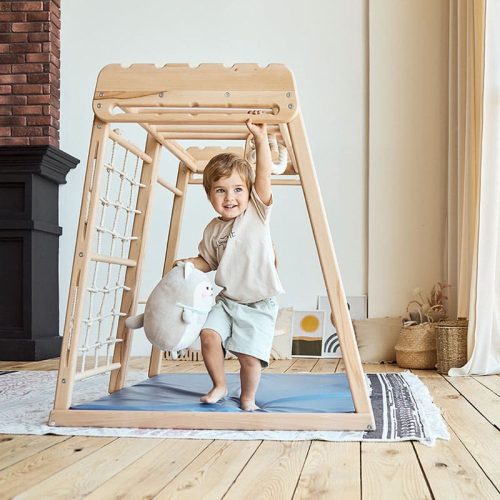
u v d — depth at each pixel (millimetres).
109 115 2250
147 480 1602
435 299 4414
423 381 3416
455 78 4457
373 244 4734
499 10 3607
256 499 1450
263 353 2283
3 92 4898
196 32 5020
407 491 1500
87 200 2332
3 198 4695
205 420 2141
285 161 2898
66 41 5098
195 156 3361
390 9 4773
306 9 4910
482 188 3596
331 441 1989
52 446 1950
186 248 4941
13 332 4609
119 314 2754
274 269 2342
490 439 2010
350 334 2146
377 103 4770
